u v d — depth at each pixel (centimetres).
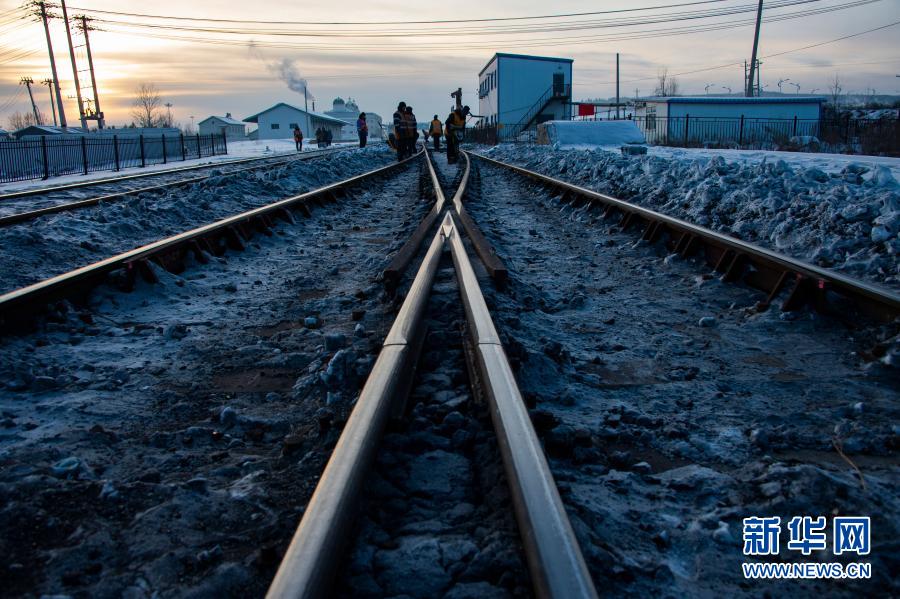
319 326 487
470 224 798
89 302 530
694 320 520
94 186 1666
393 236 911
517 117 6850
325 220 1089
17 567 207
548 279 659
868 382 385
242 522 238
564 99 6825
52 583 202
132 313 525
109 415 335
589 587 168
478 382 333
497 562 202
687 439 312
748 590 208
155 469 277
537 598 175
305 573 172
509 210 1209
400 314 402
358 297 567
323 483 214
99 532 228
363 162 2539
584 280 660
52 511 239
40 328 460
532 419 298
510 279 585
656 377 397
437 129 3131
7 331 435
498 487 246
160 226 988
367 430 254
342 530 197
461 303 487
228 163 2852
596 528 231
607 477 269
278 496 254
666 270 690
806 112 4184
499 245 816
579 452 286
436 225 888
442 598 192
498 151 3703
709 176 1070
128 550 220
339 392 356
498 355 329
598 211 1041
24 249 729
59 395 359
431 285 508
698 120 4203
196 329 489
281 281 655
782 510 247
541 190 1447
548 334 472
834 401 359
